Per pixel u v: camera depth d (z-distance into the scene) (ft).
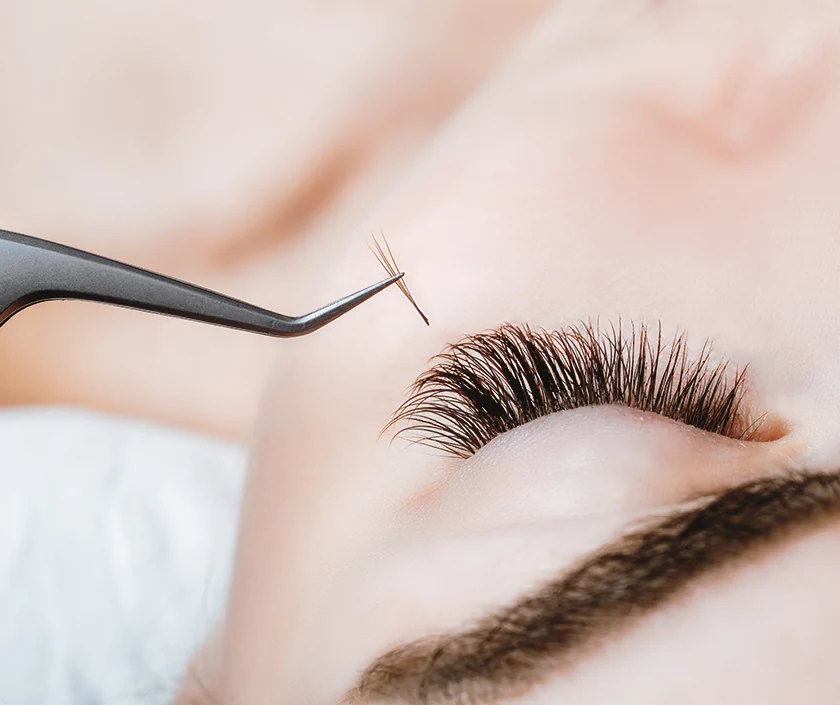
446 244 0.71
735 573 0.54
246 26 1.20
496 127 0.77
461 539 0.59
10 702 0.92
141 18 1.23
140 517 1.05
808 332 0.63
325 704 0.61
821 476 0.55
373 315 0.71
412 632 0.58
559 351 0.66
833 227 0.66
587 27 0.85
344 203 1.19
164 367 1.27
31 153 1.26
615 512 0.57
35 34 1.24
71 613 0.97
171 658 0.93
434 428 0.67
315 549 0.68
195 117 1.22
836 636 0.52
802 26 0.72
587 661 0.54
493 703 0.55
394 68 1.18
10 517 1.05
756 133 0.70
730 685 0.52
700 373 0.64
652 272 0.67
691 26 0.77
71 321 1.27
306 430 0.71
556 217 0.69
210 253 1.24
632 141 0.71
